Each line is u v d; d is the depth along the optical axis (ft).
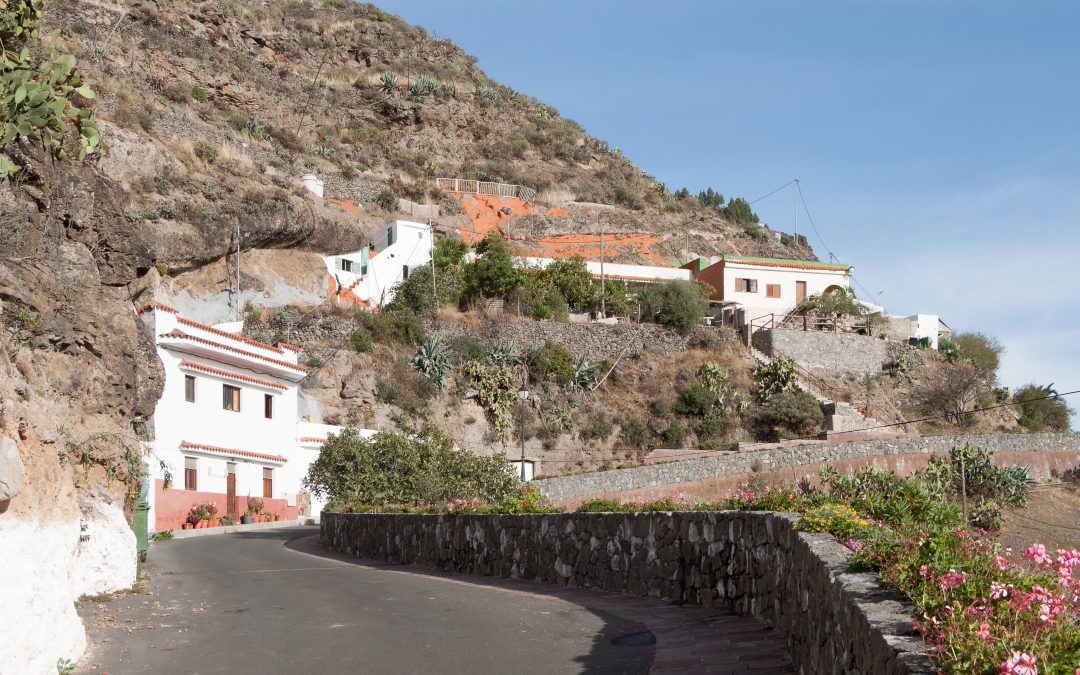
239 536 115.96
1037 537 146.72
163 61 302.04
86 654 34.04
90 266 48.11
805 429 198.18
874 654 17.26
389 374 182.50
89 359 47.98
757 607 36.22
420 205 292.20
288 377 158.40
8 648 26.32
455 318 206.08
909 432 205.67
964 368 231.71
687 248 324.60
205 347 137.49
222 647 36.11
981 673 14.08
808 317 234.17
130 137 187.01
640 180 399.65
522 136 393.70
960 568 19.47
